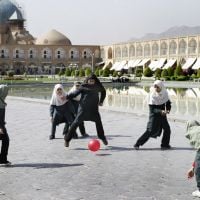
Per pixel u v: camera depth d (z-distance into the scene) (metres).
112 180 7.17
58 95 11.41
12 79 57.12
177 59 69.19
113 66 84.69
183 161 8.60
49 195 6.34
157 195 6.34
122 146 10.30
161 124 9.83
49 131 12.91
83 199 6.16
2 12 101.94
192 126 6.24
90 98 9.98
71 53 92.38
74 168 8.04
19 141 11.09
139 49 78.94
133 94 32.78
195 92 34.31
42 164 8.38
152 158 8.91
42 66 91.38
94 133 12.52
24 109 20.00
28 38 99.19
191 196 6.29
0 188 6.70
